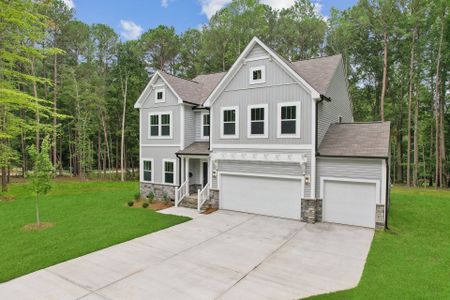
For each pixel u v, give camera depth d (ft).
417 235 35.42
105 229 36.70
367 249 30.40
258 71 44.88
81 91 98.89
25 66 75.56
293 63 54.49
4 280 22.99
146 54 120.67
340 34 91.76
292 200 42.63
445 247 31.12
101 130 112.27
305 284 22.65
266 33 96.68
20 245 30.76
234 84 47.01
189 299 20.34
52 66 100.94
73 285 22.27
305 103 41.04
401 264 26.27
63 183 83.46
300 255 28.81
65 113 106.11
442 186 81.46
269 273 24.66
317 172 41.09
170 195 56.70
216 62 101.30
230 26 96.32
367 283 22.43
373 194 37.88
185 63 124.36
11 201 55.83
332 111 48.11
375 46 92.53
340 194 40.06
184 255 28.60
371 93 99.66
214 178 49.32
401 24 80.02
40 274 24.09
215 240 33.19
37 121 70.59
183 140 55.11
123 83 107.24
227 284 22.63
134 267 25.67
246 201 46.75
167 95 56.85
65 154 125.90
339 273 24.64
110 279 23.32
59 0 92.68
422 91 87.40
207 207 49.26
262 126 44.55
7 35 53.42
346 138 42.50
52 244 31.09
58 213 45.70
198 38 121.39
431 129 87.92
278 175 43.34
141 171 61.36
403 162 99.60
